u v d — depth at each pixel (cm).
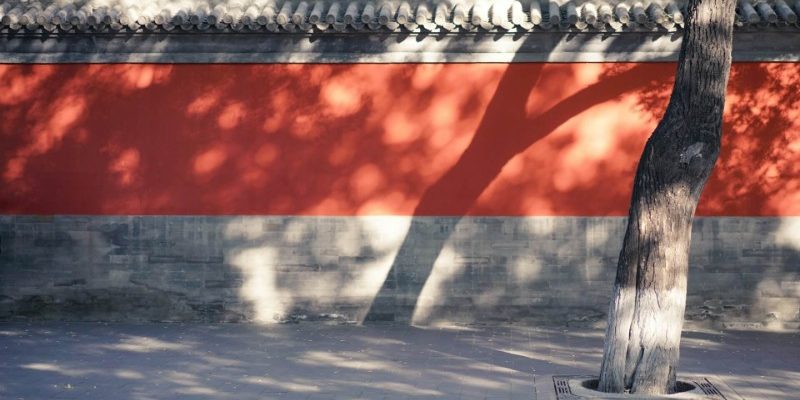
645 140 1780
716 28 1202
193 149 1830
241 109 1825
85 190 1841
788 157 1769
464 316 1806
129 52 1825
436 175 1809
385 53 1803
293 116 1822
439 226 1809
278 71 1822
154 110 1831
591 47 1777
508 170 1800
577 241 1794
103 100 1836
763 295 1773
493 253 1802
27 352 1534
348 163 1819
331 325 1808
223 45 1817
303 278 1825
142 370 1400
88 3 1845
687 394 1205
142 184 1836
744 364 1454
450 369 1412
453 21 1767
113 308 1838
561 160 1792
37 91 1838
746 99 1769
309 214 1823
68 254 1839
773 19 1716
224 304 1831
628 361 1223
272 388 1287
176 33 1811
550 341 1647
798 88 1762
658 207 1219
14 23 1792
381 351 1549
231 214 1830
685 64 1212
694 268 1780
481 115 1800
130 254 1836
